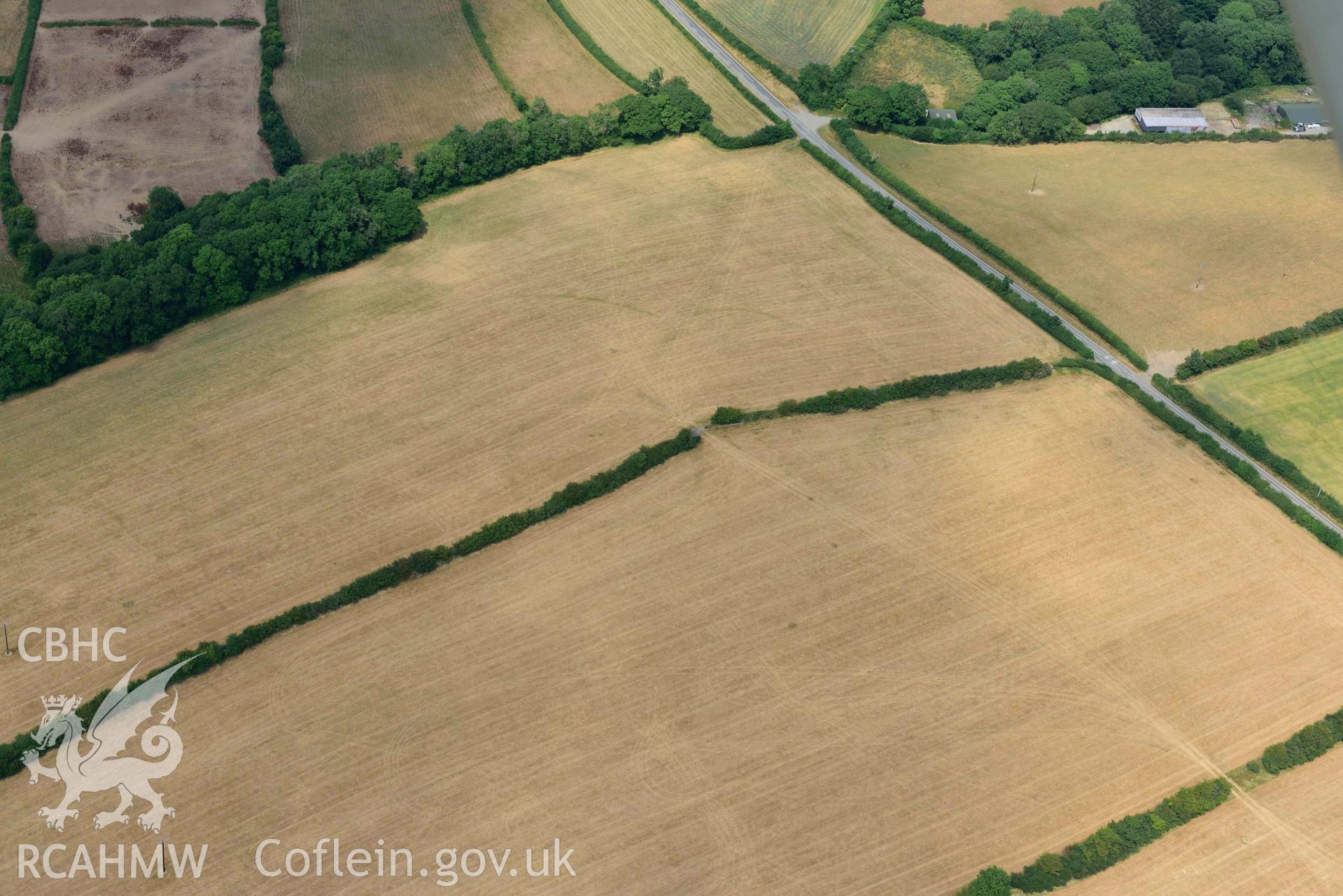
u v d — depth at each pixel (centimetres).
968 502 15675
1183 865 11775
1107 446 16638
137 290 17350
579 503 15450
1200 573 14862
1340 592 14700
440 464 16000
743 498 15625
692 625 13988
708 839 11856
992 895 11288
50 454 15900
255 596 14162
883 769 12562
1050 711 13200
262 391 16962
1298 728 13125
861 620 14112
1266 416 17338
